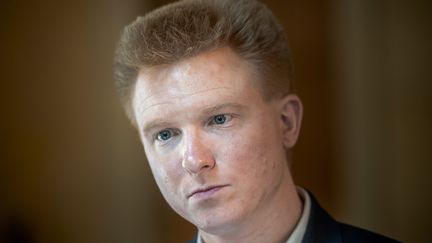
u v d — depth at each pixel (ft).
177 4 4.53
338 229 4.73
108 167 14.46
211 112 4.08
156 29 4.24
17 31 14.20
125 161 14.55
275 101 4.55
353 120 15.31
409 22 14.92
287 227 4.60
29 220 14.02
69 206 14.26
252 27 4.33
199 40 4.08
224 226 4.20
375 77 15.06
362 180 15.02
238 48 4.22
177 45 4.08
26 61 14.23
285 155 4.79
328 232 4.66
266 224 4.44
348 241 4.62
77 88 14.44
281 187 4.53
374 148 14.94
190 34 4.11
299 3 16.20
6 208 13.89
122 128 14.53
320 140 15.90
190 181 4.16
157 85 4.16
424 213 14.57
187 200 4.24
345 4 15.66
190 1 4.54
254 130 4.21
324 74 16.06
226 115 4.14
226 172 4.11
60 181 14.24
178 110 4.08
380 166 14.85
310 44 16.16
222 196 4.12
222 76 4.11
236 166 4.13
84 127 14.42
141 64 4.20
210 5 4.43
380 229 14.70
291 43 16.20
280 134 4.65
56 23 14.44
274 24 4.72
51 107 14.29
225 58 4.16
